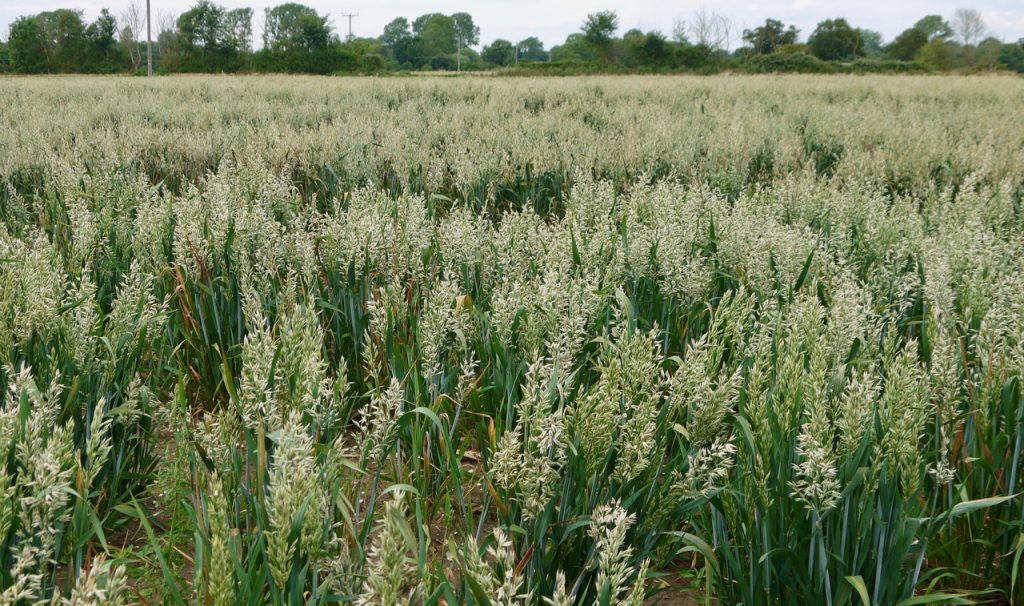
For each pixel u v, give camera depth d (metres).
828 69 65.19
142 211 5.94
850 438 2.90
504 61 165.38
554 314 3.98
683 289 5.09
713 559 3.00
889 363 3.75
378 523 3.54
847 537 2.92
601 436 2.81
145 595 3.12
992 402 3.59
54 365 3.48
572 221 6.44
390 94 25.41
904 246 5.97
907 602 2.91
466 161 10.11
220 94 25.53
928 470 3.53
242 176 8.27
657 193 7.34
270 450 3.06
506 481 2.75
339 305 5.35
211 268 5.48
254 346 3.04
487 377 4.32
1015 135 15.59
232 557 2.35
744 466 3.10
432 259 5.49
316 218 6.66
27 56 88.25
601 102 22.77
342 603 2.60
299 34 83.62
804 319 3.94
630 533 3.04
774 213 7.84
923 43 101.00
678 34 75.88
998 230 7.42
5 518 2.20
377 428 2.97
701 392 2.99
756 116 17.73
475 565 2.29
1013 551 3.42
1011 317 4.23
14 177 10.11
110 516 3.63
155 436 4.08
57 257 4.66
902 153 12.43
